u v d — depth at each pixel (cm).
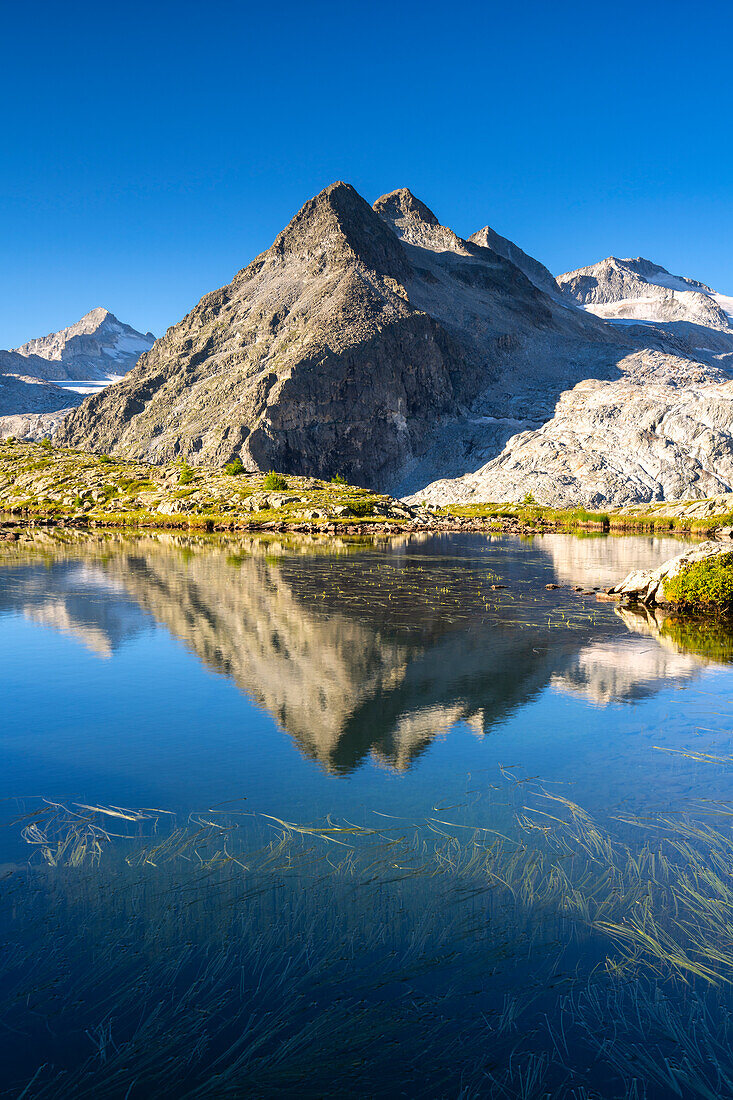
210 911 829
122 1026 654
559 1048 630
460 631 2686
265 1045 632
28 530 10362
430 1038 642
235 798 1159
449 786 1209
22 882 892
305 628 2727
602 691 1838
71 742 1441
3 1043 632
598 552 7250
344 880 899
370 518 13050
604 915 824
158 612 3056
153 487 16338
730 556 3338
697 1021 664
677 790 1195
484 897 860
